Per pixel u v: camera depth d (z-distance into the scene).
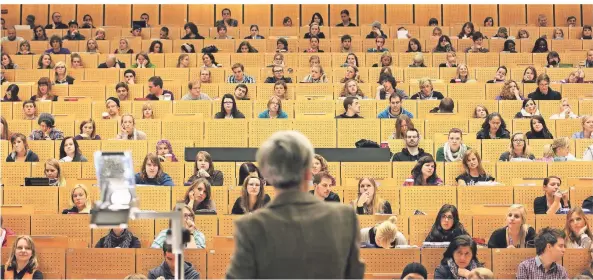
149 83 17.31
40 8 24.91
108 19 25.12
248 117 16.52
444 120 15.45
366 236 10.70
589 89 17.61
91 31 22.70
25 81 18.67
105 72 18.78
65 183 12.95
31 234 11.52
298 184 4.19
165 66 19.77
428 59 19.78
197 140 15.34
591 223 11.44
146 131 15.41
